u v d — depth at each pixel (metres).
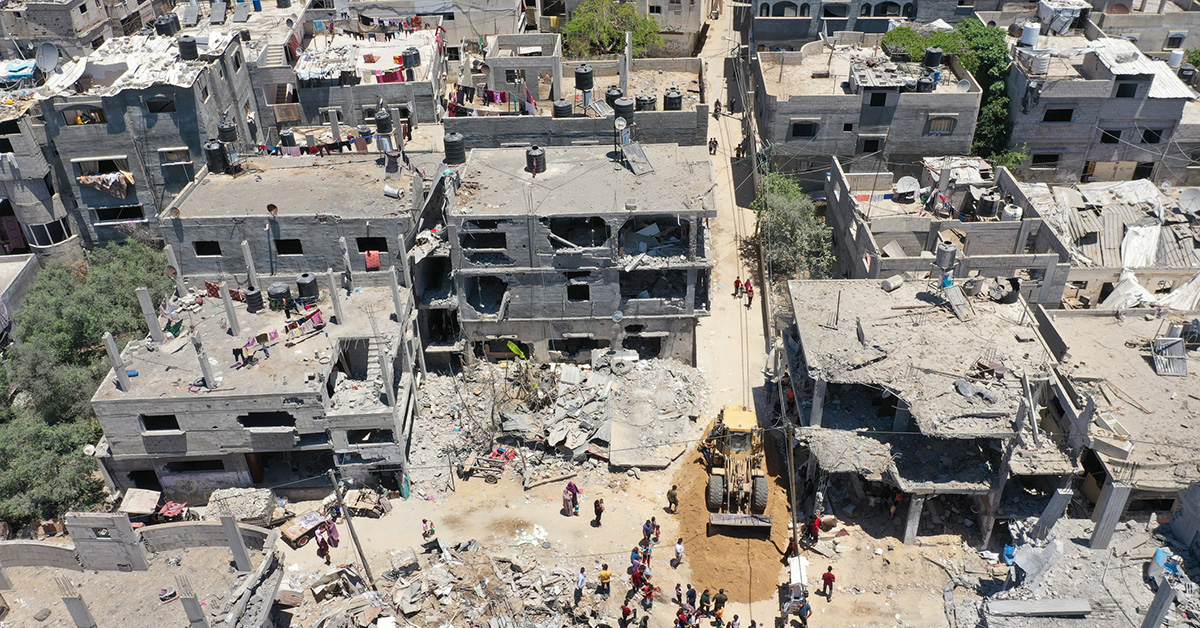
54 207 61.19
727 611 41.00
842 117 65.25
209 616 35.16
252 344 45.78
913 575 42.34
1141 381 44.94
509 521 45.91
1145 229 59.28
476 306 54.34
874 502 45.22
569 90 67.69
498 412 50.75
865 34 78.31
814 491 46.31
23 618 35.34
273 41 73.12
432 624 39.12
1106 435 40.28
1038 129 66.94
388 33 73.44
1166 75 66.69
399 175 56.38
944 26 77.75
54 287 56.69
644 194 51.38
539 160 53.75
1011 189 57.91
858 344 44.03
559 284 51.84
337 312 48.16
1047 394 43.81
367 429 45.53
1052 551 35.59
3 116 57.44
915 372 42.22
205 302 50.75
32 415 49.91
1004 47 69.19
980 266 50.31
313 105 66.38
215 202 53.41
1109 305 53.44
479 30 80.44
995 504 41.62
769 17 83.19
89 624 33.72
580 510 46.44
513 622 39.25
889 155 67.00
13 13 80.94
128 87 58.03
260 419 46.59
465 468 48.41
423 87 65.31
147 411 43.66
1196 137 66.31
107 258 60.66
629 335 54.50
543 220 49.50
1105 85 64.12
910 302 47.09
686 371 54.59
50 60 65.50
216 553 38.34
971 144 66.56
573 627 40.28
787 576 42.66
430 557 43.47
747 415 45.59
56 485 45.88
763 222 62.94
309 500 47.47
